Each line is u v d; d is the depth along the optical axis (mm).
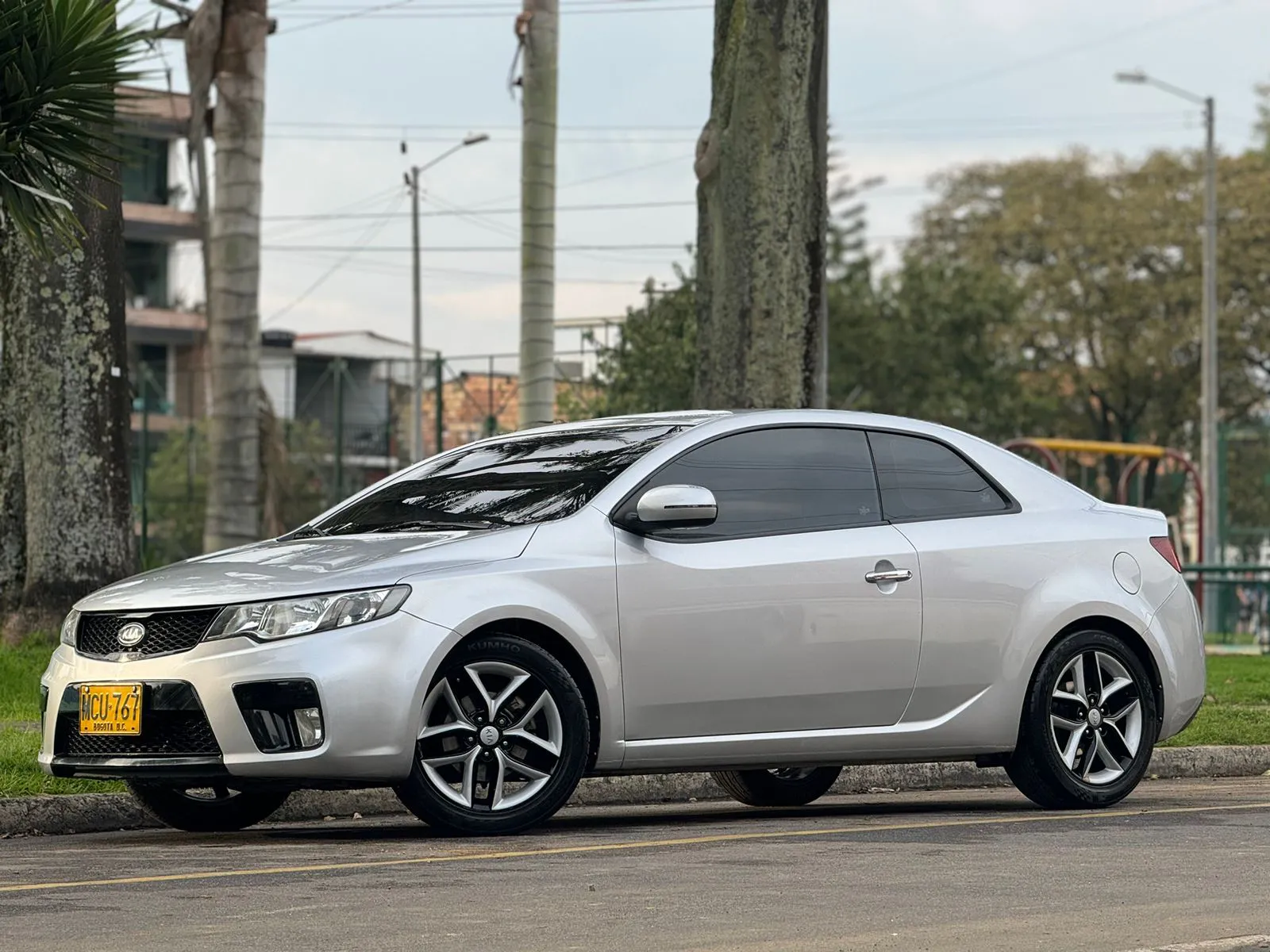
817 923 6637
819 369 18328
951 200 79125
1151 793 12117
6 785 10477
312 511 47000
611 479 9820
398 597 9000
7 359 18875
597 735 9492
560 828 9797
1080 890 7434
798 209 18141
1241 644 36406
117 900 7191
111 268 18781
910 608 10297
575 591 9391
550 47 24859
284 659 8828
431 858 8406
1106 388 72938
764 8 17984
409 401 47625
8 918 6801
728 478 10086
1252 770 14141
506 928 6516
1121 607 11000
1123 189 74500
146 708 9016
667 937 6344
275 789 9039
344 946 6176
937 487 10734
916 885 7543
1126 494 41469
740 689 9797
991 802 11664
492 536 9430
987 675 10539
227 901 7145
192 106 25406
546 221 24875
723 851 8633
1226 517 51188
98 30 15438
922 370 69000
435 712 9172
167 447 56906
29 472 18672
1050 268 74000
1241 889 7473
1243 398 74125
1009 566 10680
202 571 9469
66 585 18547
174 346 75688
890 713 10266
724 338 18234
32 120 15305
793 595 9953
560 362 27406
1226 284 72188
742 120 18094
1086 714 10906
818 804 11828
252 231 25578
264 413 44438
